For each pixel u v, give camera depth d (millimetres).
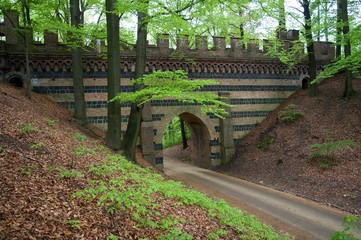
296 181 18516
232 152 25859
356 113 21328
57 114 18453
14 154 8234
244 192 18109
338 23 20312
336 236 5703
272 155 22750
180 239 6652
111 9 15039
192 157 30922
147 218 7238
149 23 14383
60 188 7230
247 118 26750
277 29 26719
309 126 22766
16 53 20344
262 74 27188
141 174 11891
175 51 23781
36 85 20969
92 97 22125
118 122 15789
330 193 15961
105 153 13133
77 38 18297
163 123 23828
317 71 28625
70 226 5863
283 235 10898
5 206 5730
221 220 9227
